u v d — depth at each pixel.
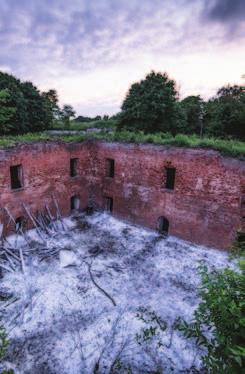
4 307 9.04
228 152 11.73
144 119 23.11
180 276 11.29
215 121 24.83
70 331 8.23
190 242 13.99
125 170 15.87
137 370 7.00
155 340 7.95
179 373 6.93
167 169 14.44
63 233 14.99
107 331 8.27
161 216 14.97
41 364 7.07
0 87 22.16
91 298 9.75
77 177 17.23
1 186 12.80
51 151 15.12
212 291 2.93
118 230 15.66
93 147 17.31
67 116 36.91
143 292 10.20
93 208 18.44
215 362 2.73
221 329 2.80
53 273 11.13
